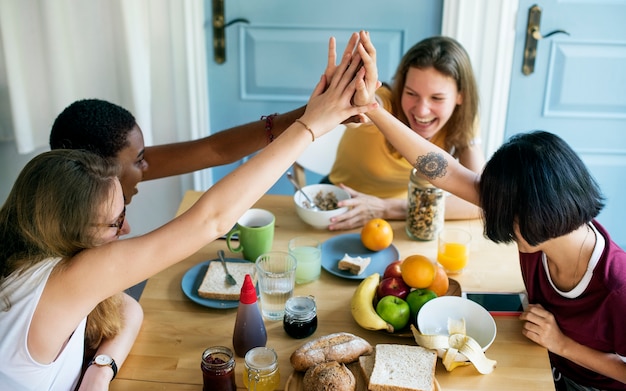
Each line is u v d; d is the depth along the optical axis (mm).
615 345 1185
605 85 2512
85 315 1024
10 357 989
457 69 1747
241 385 1108
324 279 1438
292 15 2508
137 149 1429
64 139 1364
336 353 1122
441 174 1351
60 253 1010
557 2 2393
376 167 1992
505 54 2475
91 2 2299
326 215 1628
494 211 1146
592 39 2441
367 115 1350
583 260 1186
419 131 1848
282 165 1106
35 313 979
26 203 984
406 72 1826
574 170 1108
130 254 995
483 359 1120
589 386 1335
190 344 1221
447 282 1334
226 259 1490
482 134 2615
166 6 2404
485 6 2400
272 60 2586
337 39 2541
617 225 2758
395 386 1042
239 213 1058
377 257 1508
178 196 2760
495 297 1348
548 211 1083
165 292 1385
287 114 1550
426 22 2508
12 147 2498
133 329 1226
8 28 2186
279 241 1597
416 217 1577
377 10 2496
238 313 1167
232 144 1580
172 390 1105
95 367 1105
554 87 2531
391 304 1231
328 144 2223
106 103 1409
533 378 1128
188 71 2508
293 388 1086
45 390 1042
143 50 2324
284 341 1221
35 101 2365
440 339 1139
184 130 2617
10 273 1019
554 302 1260
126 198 1458
